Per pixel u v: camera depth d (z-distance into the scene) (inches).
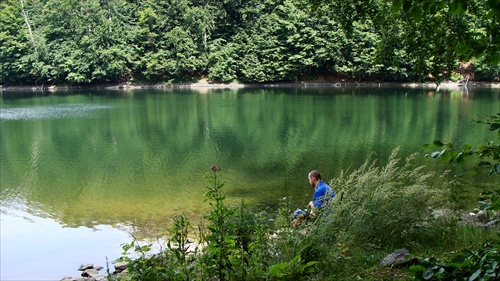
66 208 388.2
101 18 2164.1
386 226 167.9
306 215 163.5
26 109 1257.4
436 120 896.9
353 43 1978.3
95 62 2126.0
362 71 2003.0
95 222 347.9
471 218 201.5
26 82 2260.1
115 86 2209.6
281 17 2181.3
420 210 178.1
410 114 1001.5
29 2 2412.6
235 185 452.8
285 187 421.1
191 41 2155.5
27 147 703.1
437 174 451.2
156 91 1941.4
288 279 113.6
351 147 647.8
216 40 2207.2
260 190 431.8
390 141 685.3
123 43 2178.9
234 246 114.0
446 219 187.9
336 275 126.7
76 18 2175.2
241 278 113.0
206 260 115.1
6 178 502.9
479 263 72.9
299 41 2048.5
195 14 2177.7
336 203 167.5
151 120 1009.5
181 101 1446.9
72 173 525.3
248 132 815.7
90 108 1269.7
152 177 499.5
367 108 1136.8
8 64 2161.7
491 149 92.1
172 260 119.2
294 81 2127.2
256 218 125.9
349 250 152.8
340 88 1913.1
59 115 1115.9
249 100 1433.3
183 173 516.7
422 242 167.6
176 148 676.7
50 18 2213.3
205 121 977.5
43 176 510.3
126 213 370.6
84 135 816.3
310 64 2021.4
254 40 2175.2
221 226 113.4
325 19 1990.7
